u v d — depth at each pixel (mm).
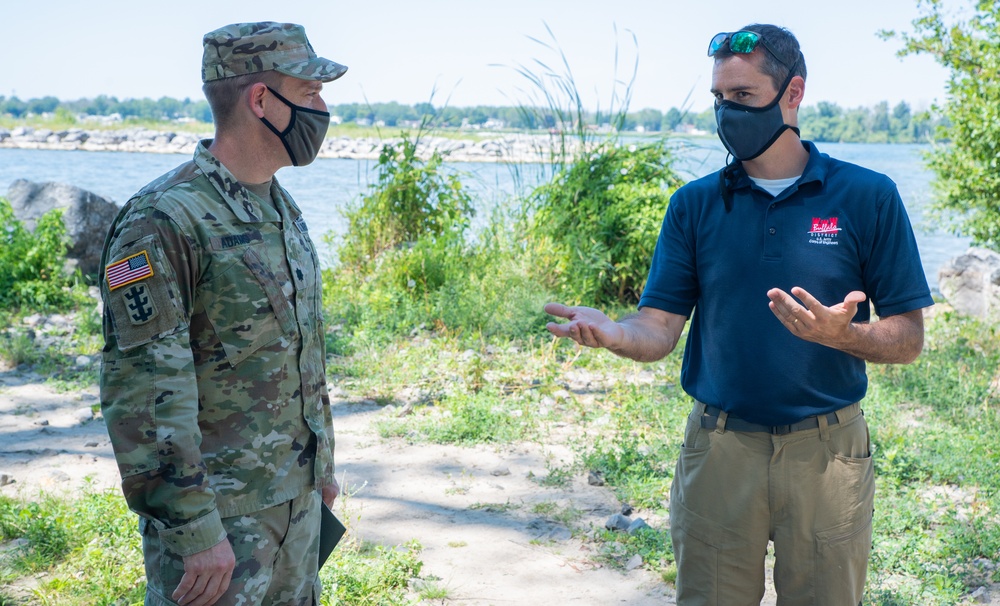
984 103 9672
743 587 2623
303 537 2416
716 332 2588
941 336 8172
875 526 4367
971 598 3771
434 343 7719
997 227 10375
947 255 15266
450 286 8898
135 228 2115
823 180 2496
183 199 2168
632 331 2586
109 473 5004
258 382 2258
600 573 3992
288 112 2297
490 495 4844
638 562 4055
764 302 2516
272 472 2283
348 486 4934
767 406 2488
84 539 4035
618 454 5266
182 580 2092
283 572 2379
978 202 10430
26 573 3809
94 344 7773
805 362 2467
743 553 2590
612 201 9766
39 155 40188
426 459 5367
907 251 2455
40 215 10023
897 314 2467
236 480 2223
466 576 3930
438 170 11500
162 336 2082
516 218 10508
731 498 2568
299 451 2361
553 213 9961
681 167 11188
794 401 2475
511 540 4301
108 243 2195
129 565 3818
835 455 2496
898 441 5340
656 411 5941
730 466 2566
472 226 11070
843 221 2479
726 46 2504
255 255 2258
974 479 4934
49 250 9398
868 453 2584
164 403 2068
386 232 10734
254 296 2238
